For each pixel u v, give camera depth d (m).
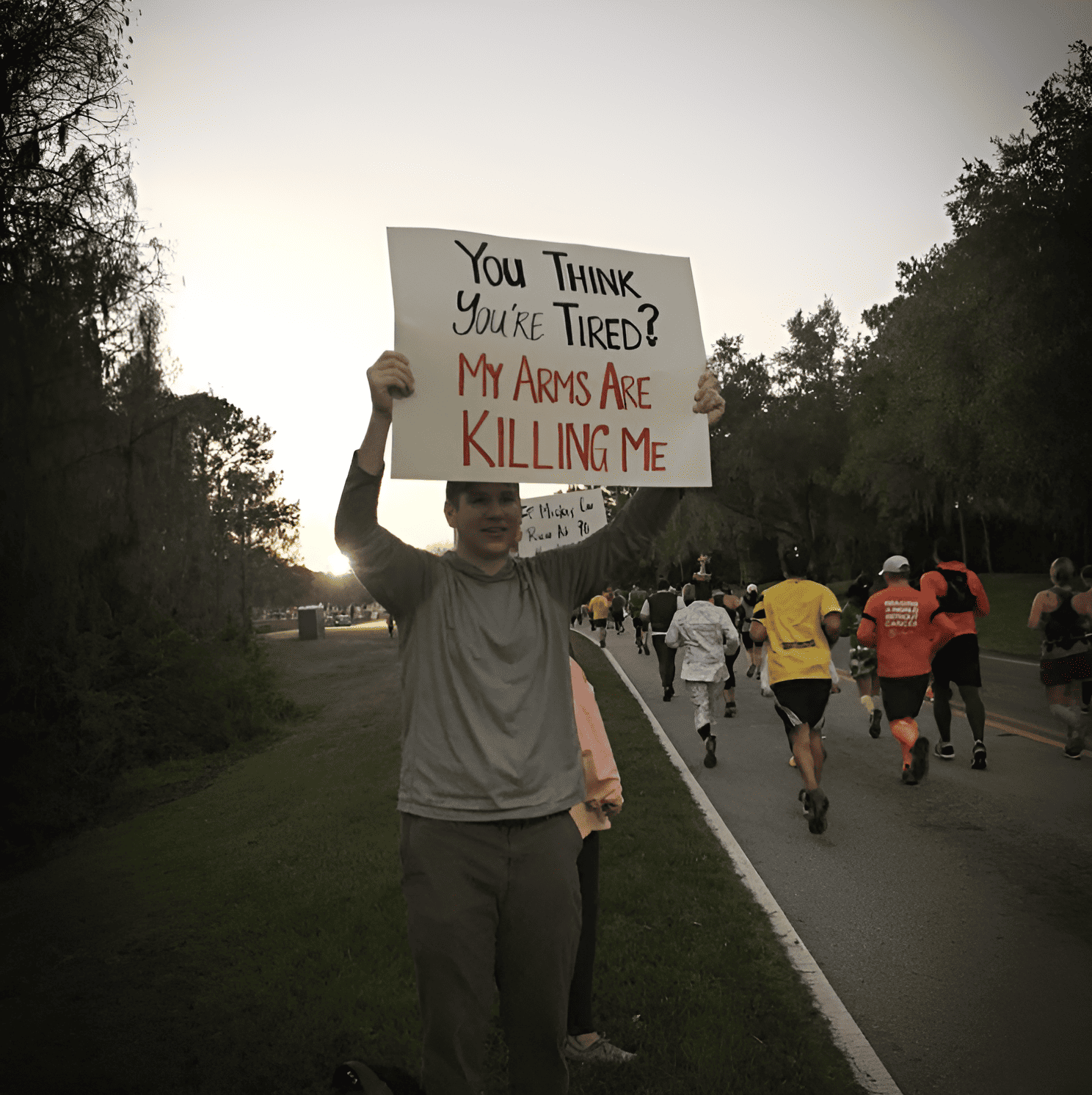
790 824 6.86
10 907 6.28
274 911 5.32
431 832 2.27
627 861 5.78
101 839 8.66
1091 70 26.62
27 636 10.23
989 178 27.86
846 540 60.91
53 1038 3.91
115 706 11.27
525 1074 2.36
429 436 2.52
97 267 11.52
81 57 11.12
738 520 64.00
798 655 6.63
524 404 2.63
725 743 10.45
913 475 44.50
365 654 32.22
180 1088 3.42
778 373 64.94
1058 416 27.19
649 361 2.79
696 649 9.19
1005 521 49.22
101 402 11.93
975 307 29.09
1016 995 3.96
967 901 5.10
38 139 11.06
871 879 5.54
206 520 15.27
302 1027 3.80
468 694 2.35
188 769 11.96
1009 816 6.77
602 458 2.69
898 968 4.29
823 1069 3.27
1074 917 4.81
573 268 2.76
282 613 131.50
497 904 2.31
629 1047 3.51
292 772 10.80
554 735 2.41
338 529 2.39
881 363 49.09
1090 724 10.48
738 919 4.72
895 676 7.75
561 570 2.58
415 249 2.61
